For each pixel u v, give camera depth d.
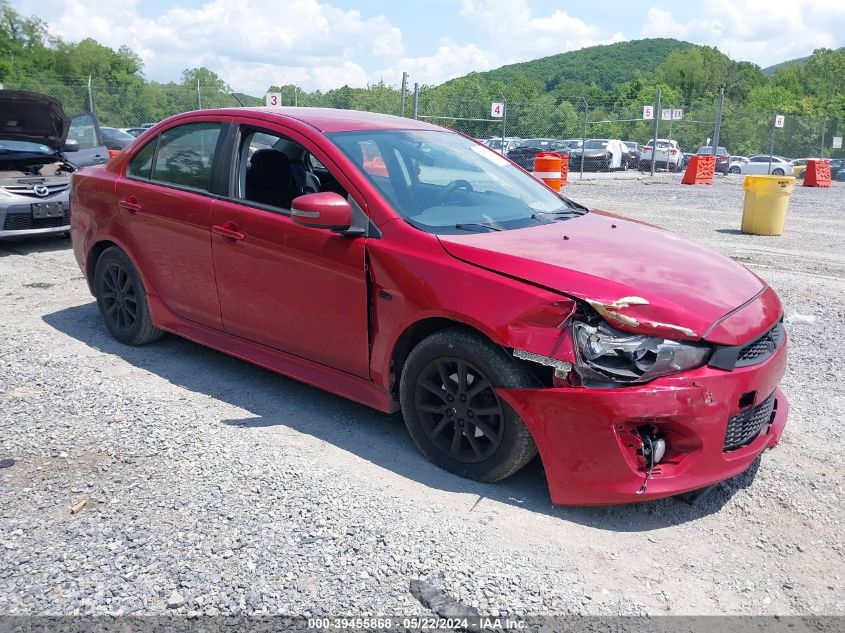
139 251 4.75
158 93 22.11
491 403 3.19
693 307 2.98
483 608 2.45
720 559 2.81
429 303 3.22
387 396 3.58
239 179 4.21
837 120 39.41
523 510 3.09
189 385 4.42
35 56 65.62
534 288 2.99
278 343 4.04
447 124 24.80
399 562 2.67
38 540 2.78
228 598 2.47
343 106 24.33
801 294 7.09
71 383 4.36
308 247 3.71
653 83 98.81
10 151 9.15
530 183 4.59
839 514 3.14
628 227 4.07
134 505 3.03
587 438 2.87
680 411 2.82
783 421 3.55
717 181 25.67
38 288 6.75
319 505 3.05
